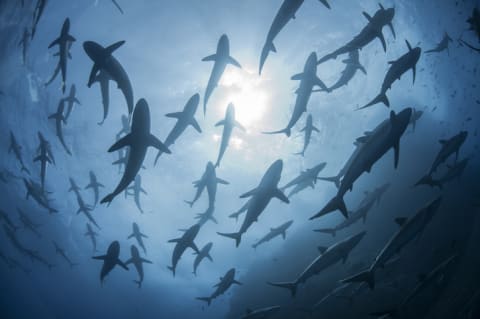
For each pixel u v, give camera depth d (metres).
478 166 12.07
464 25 10.68
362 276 5.64
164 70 18.00
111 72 5.30
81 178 23.83
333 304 11.71
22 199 26.80
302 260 16.19
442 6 11.38
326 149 20.02
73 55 16.78
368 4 15.45
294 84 19.27
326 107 19.39
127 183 5.01
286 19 5.19
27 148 22.05
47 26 15.33
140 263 9.52
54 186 25.03
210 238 25.62
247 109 20.12
